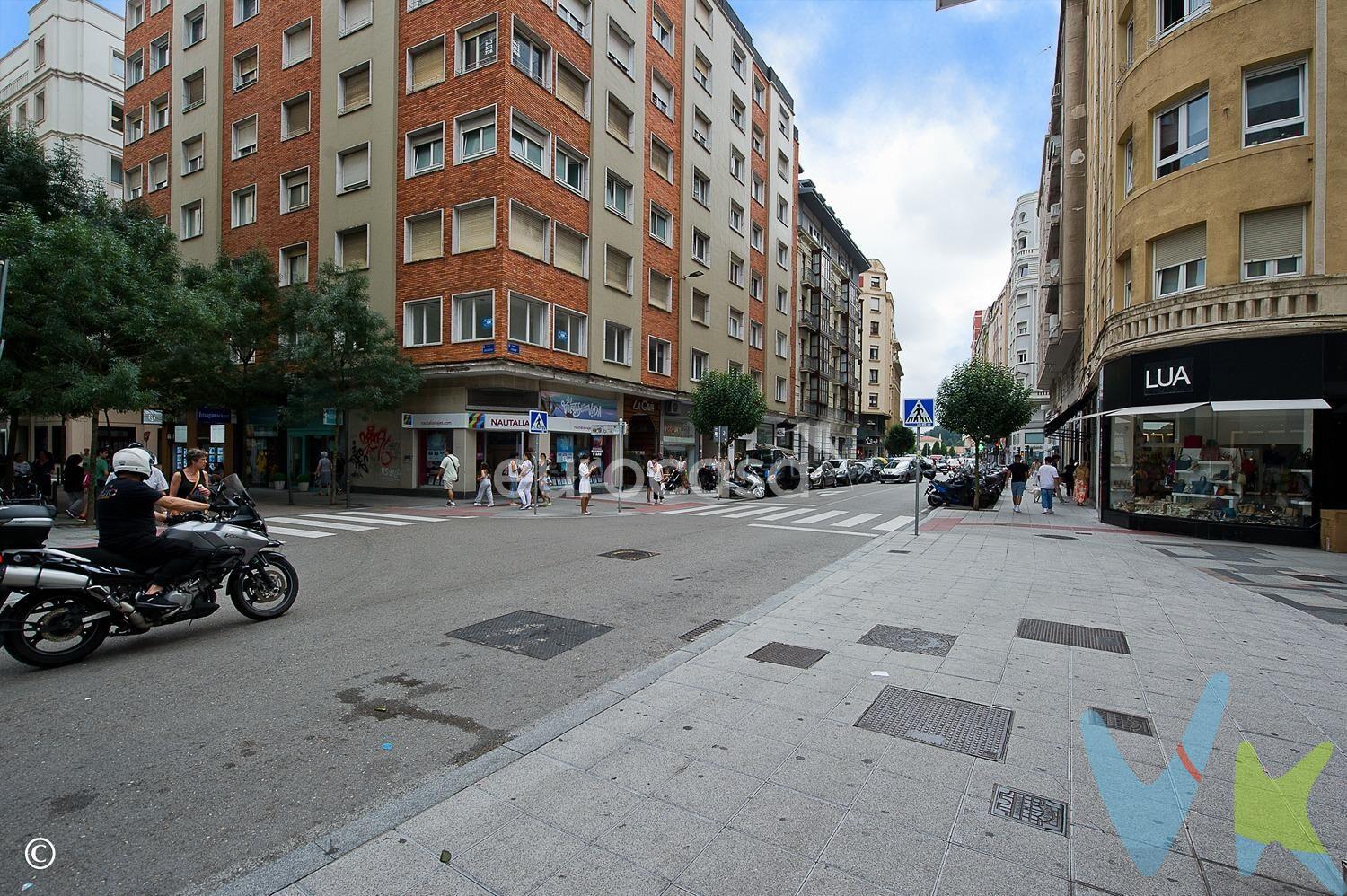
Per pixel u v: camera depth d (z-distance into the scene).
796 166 41.41
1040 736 3.62
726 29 31.88
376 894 2.32
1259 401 11.78
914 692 4.28
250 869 2.50
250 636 5.67
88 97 33.59
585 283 22.59
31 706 4.12
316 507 18.12
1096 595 7.27
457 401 20.25
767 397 37.41
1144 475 14.46
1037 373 60.94
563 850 2.57
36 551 4.82
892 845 2.61
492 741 3.64
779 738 3.59
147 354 14.66
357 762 3.38
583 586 7.77
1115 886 2.37
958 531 13.88
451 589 7.59
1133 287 14.07
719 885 2.36
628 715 3.91
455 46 19.77
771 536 12.72
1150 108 13.64
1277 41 11.72
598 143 22.95
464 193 19.53
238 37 24.81
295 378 19.09
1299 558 10.35
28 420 31.91
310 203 22.75
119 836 2.73
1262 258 12.01
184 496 9.80
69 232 12.67
